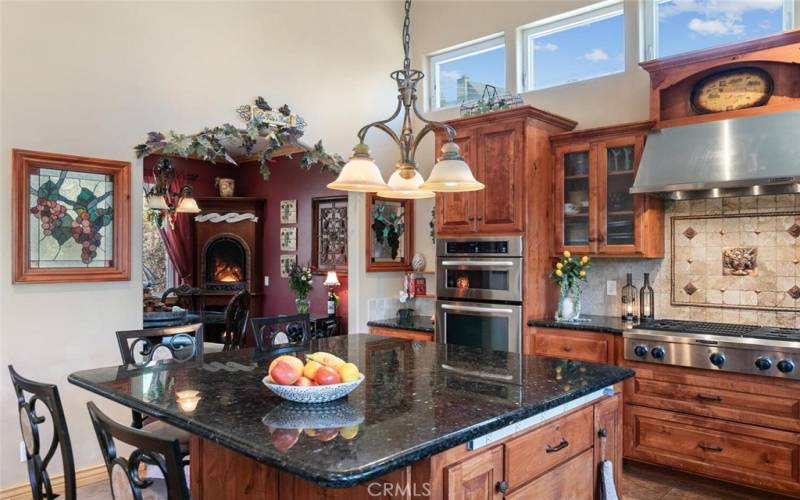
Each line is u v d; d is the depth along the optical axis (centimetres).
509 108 412
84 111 330
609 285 422
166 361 244
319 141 443
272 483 165
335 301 598
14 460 304
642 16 411
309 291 608
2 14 299
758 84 346
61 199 321
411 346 281
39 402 312
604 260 425
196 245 720
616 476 222
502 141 408
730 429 313
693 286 386
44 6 314
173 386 195
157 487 184
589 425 206
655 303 401
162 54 365
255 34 417
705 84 366
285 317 308
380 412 160
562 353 382
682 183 336
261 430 144
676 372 332
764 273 358
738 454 311
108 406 342
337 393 170
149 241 711
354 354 257
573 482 196
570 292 404
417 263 525
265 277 709
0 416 299
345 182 228
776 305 354
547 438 183
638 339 344
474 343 421
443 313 438
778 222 354
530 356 251
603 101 427
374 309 501
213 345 507
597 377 206
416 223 535
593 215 397
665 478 339
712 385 319
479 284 421
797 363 289
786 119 321
